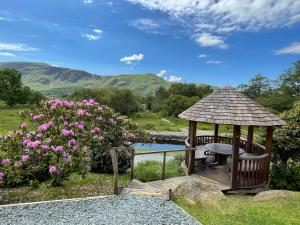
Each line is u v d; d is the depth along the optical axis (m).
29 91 60.97
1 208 6.31
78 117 9.14
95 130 9.29
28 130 8.44
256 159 9.12
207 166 11.32
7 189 7.70
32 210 6.30
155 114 55.25
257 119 9.02
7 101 57.69
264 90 57.47
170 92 70.06
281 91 54.00
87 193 7.67
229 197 8.50
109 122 10.22
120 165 10.27
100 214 6.24
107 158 10.27
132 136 10.59
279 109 43.66
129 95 50.44
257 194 8.48
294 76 55.25
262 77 57.97
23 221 5.72
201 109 10.01
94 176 9.62
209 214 6.58
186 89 69.44
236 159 8.87
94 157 10.14
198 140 13.73
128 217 6.14
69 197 7.35
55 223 5.69
